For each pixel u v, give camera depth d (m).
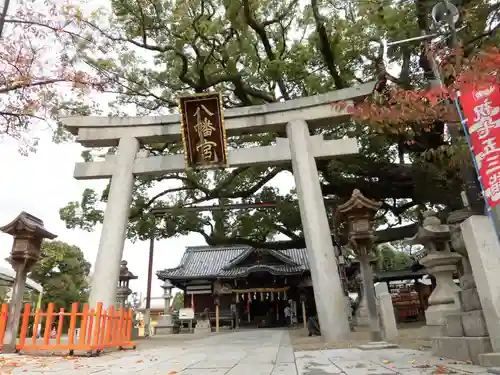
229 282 32.09
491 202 4.84
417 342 8.18
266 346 10.14
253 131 14.57
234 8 15.34
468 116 5.22
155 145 19.08
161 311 35.75
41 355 8.70
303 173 12.98
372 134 15.96
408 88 11.70
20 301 9.84
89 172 14.23
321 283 11.53
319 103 13.86
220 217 21.80
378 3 12.16
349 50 15.66
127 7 15.46
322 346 9.25
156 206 20.30
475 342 4.88
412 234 18.97
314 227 12.23
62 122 14.59
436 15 6.22
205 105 13.95
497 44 7.47
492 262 4.78
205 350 9.48
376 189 18.16
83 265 41.09
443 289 8.46
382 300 9.38
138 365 6.68
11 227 10.10
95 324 8.84
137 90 17.77
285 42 18.27
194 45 16.39
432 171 14.90
